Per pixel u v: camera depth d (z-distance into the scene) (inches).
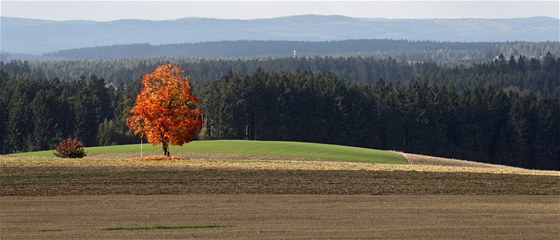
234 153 7126.0
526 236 2426.2
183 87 5442.9
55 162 4517.7
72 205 2960.1
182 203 3031.5
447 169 4530.0
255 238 2356.1
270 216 2753.4
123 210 2856.8
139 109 5378.9
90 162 4586.6
